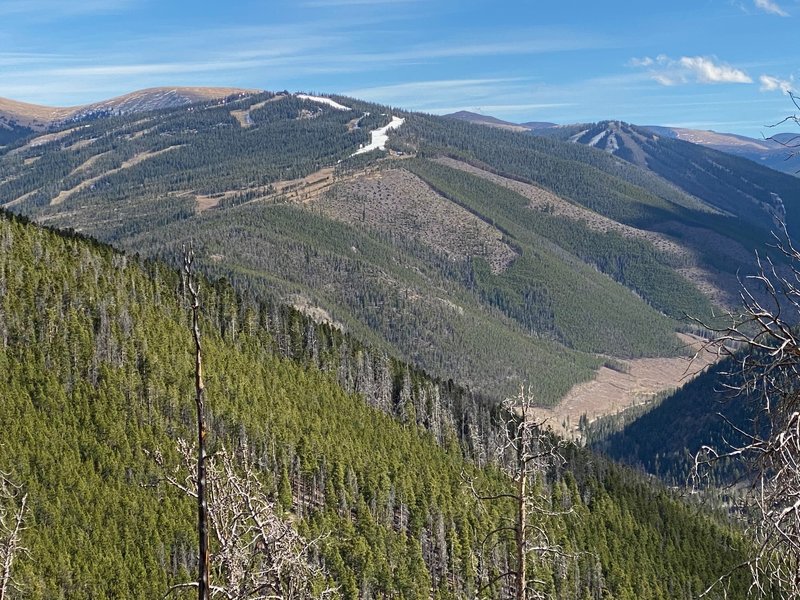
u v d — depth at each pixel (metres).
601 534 124.94
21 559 84.56
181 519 102.88
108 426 120.50
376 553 104.25
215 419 120.56
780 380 11.34
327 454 125.31
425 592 104.06
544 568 80.81
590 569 114.38
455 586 104.62
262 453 115.62
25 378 126.81
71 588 92.25
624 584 117.19
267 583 17.50
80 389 127.94
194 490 15.88
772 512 10.36
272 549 18.17
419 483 124.06
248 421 121.94
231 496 17.33
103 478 113.75
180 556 100.06
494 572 55.34
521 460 19.67
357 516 116.62
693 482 11.38
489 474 127.19
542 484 120.31
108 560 97.00
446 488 122.25
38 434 115.88
